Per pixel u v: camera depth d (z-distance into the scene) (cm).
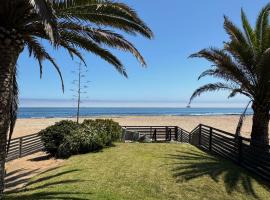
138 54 926
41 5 536
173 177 1082
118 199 841
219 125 5194
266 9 1379
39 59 1036
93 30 887
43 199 818
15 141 1592
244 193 988
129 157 1379
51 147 1571
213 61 1470
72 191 895
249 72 1429
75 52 1029
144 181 1021
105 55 994
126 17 839
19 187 1051
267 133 1445
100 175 1079
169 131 2430
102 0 793
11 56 732
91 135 1557
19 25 734
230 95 1603
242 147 1295
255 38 1409
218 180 1080
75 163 1295
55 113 12875
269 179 1091
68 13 808
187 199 905
